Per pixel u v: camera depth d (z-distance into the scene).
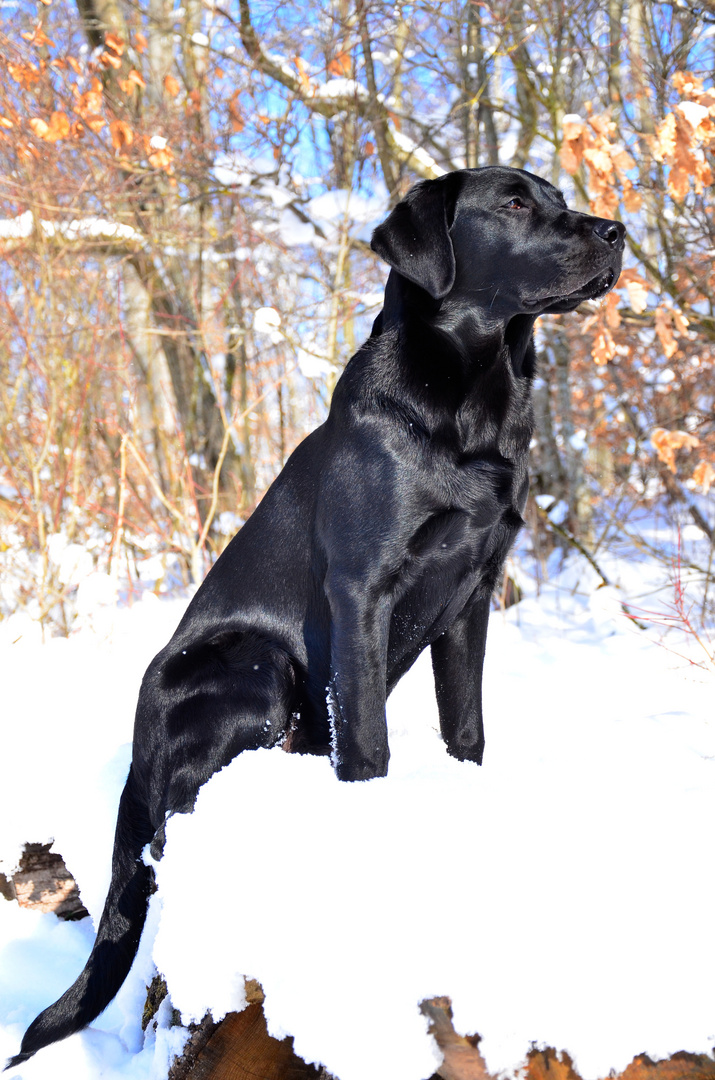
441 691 2.51
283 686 2.36
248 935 1.52
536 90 6.30
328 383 5.74
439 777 1.85
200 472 6.71
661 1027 1.37
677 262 5.57
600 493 8.26
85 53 6.59
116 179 6.21
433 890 1.44
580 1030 1.36
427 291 2.30
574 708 3.53
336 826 1.60
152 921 2.03
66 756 2.68
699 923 1.42
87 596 4.07
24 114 5.68
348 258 6.52
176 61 6.84
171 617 4.54
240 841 1.63
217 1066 1.59
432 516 2.25
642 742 2.86
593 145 4.16
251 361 7.24
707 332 5.47
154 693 2.36
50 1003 2.29
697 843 1.53
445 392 2.28
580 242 2.35
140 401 7.43
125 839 2.26
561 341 6.98
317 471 2.43
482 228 2.40
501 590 5.41
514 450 2.38
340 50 6.28
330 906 1.46
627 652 4.28
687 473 6.73
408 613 2.38
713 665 3.71
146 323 6.55
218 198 6.79
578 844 1.52
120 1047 2.05
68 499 5.62
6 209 5.72
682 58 5.39
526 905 1.42
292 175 6.44
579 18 6.04
